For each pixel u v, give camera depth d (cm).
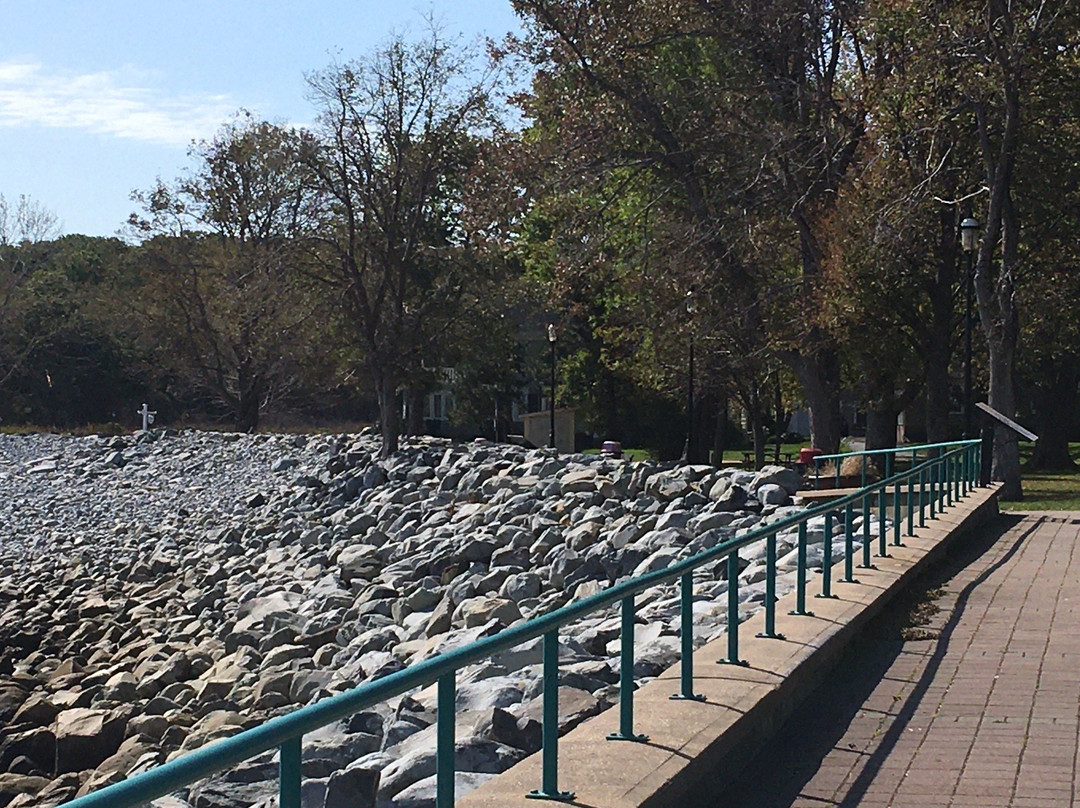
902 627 1086
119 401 7225
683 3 3231
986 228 2998
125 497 3447
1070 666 942
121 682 1653
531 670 994
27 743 1388
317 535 2681
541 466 2708
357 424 6944
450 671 466
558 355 6347
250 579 2456
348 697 401
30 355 6981
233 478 3506
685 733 666
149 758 1245
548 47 3394
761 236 3300
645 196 3547
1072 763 699
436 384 5012
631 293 3556
